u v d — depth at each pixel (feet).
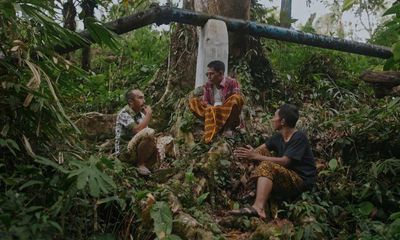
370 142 17.98
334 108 23.20
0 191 12.64
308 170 15.14
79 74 14.67
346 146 18.34
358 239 13.79
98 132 20.34
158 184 14.99
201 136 18.88
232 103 17.63
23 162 13.30
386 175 16.44
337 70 25.25
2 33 13.67
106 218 13.32
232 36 23.24
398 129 17.78
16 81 13.35
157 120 21.79
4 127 12.75
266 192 14.48
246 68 22.84
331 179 16.90
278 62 26.13
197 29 23.15
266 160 14.89
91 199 13.05
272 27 22.15
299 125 19.66
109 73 27.02
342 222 14.88
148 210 12.78
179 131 18.99
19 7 12.79
